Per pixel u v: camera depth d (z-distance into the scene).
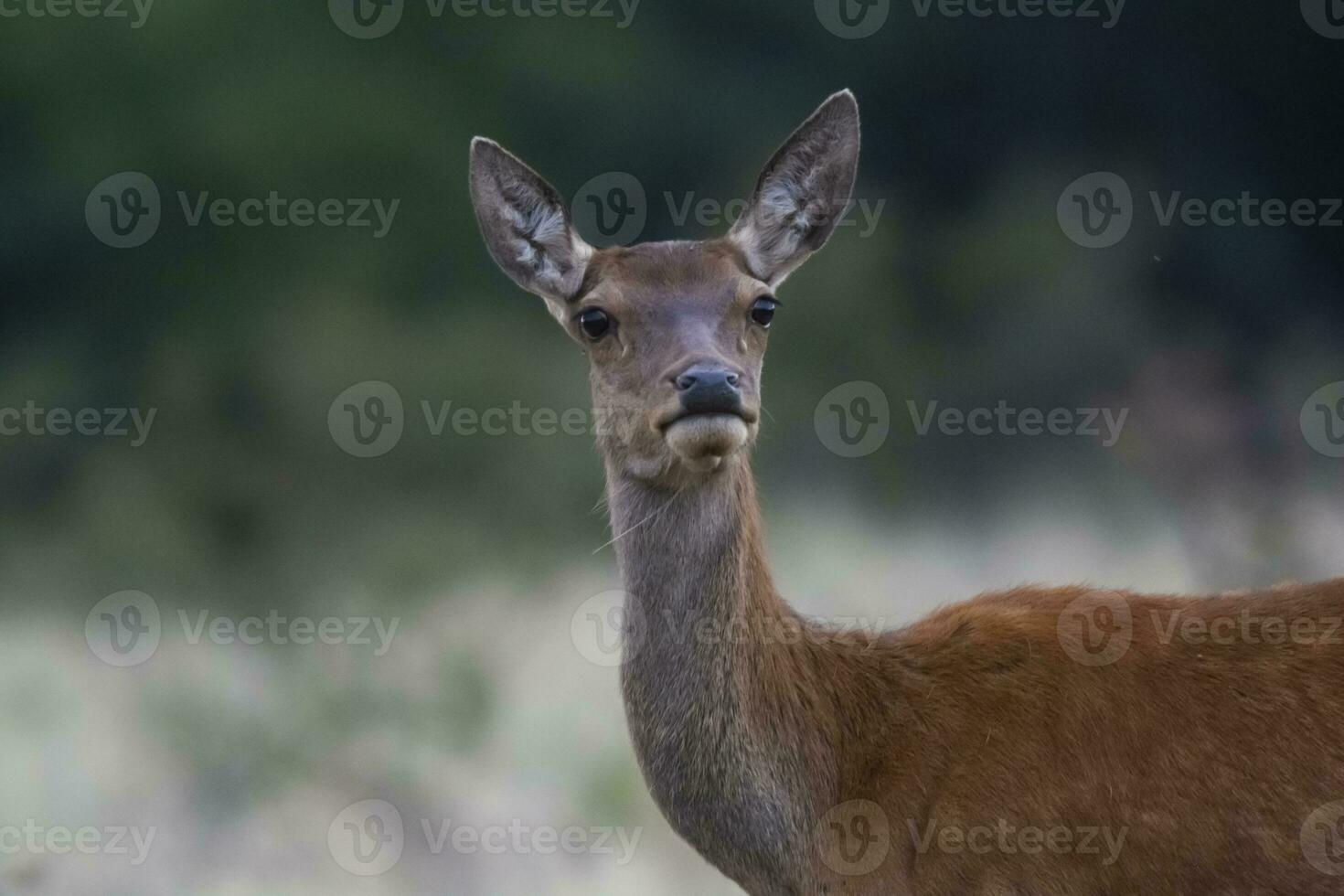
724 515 16.06
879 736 16.06
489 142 17.86
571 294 17.59
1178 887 15.33
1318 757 15.20
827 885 15.80
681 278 16.83
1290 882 15.20
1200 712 15.48
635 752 16.31
